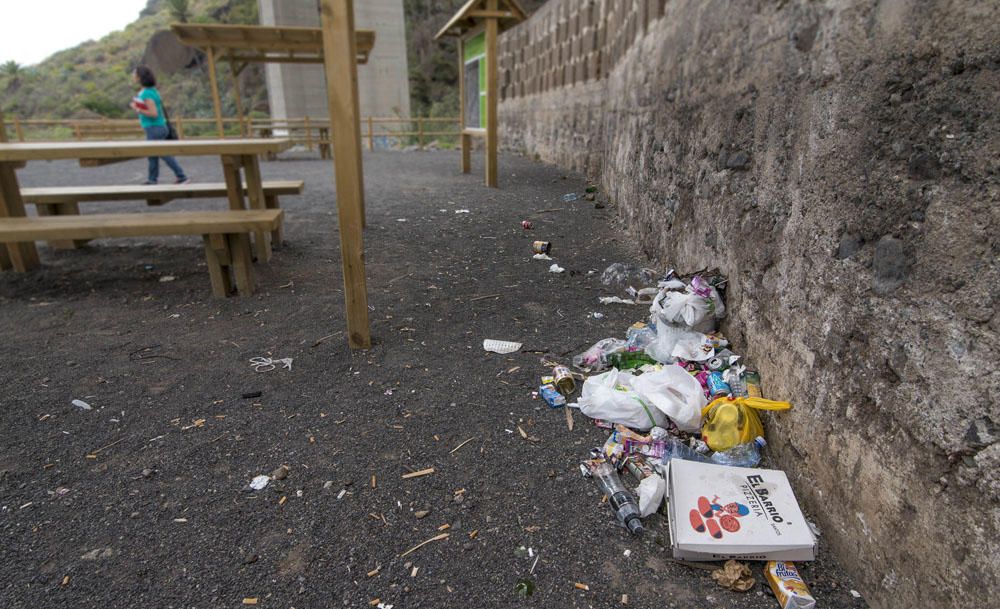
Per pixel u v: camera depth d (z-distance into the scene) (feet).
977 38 4.13
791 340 6.91
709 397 8.15
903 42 5.00
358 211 9.71
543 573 5.71
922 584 4.49
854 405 5.49
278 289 13.55
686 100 12.77
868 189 5.42
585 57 27.27
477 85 29.68
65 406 8.52
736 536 5.74
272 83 61.21
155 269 15.02
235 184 15.25
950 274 4.30
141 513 6.42
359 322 10.34
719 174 10.31
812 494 6.20
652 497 6.44
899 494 4.78
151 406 8.56
